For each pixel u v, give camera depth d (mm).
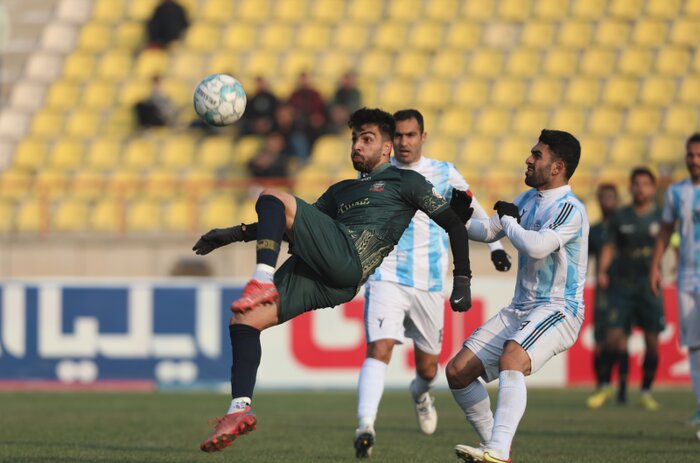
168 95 73500
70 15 82125
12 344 47062
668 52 73562
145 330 46906
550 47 75062
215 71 76062
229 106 20594
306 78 65375
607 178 57375
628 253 39844
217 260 56312
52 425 32375
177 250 56562
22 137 71750
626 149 66938
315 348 46750
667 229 32656
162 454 24859
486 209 58156
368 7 80000
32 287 47094
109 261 57094
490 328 21562
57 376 47000
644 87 71562
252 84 74062
